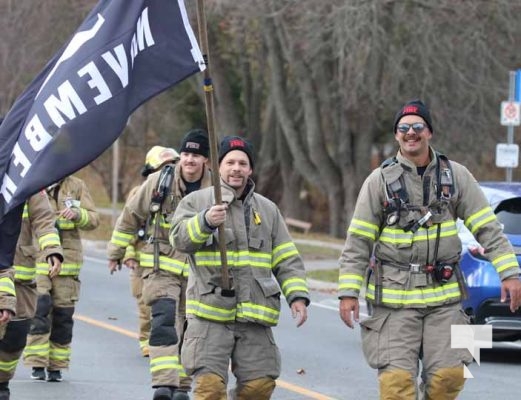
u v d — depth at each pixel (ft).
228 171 60.75
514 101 162.61
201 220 58.34
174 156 91.76
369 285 60.85
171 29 57.67
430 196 60.13
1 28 284.00
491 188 105.19
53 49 282.15
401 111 60.85
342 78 233.14
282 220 62.08
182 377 75.72
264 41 277.64
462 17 224.53
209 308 59.72
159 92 57.57
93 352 101.71
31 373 88.38
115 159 261.85
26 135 58.29
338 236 279.69
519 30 228.84
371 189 60.75
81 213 86.99
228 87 301.63
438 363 59.41
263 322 60.13
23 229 71.26
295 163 285.84
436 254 60.08
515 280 60.49
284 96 278.26
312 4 221.25
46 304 86.12
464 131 245.65
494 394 85.81
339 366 97.76
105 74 57.16
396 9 220.84
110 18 57.52
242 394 60.59
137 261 97.25
